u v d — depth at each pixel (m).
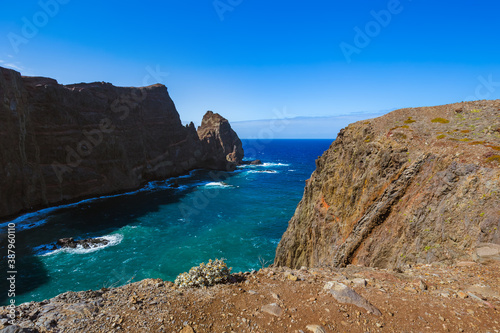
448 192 13.03
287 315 6.33
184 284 7.95
